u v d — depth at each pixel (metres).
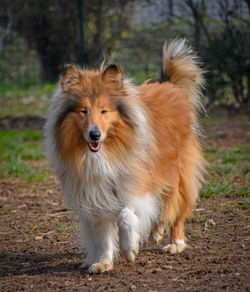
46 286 7.46
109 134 7.67
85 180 7.66
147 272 7.77
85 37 24.33
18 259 8.94
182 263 8.13
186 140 9.24
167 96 9.12
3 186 14.01
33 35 27.55
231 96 25.61
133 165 7.79
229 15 22.88
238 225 9.92
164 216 8.90
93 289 7.18
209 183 12.55
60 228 10.48
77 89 7.84
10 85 33.06
